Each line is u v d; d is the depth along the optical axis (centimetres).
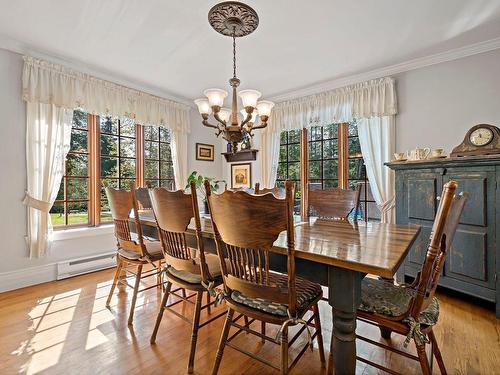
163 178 404
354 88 334
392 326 118
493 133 216
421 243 248
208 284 149
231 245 127
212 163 472
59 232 291
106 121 344
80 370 148
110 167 347
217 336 182
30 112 267
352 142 357
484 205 209
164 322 200
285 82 354
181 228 153
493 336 181
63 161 287
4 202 257
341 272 111
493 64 255
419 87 296
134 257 209
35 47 261
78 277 296
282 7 200
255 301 133
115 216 214
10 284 259
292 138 412
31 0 193
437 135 285
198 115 449
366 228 176
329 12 207
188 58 283
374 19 217
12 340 176
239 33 228
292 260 114
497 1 195
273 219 111
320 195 234
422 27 229
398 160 272
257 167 437
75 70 295
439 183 236
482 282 212
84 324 196
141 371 147
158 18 214
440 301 235
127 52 270
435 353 133
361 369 151
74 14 210
